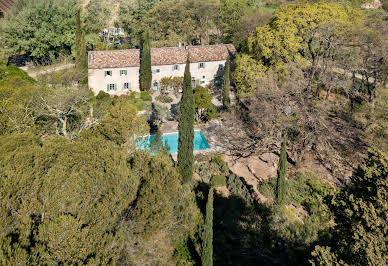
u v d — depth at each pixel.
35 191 17.14
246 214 27.27
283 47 43.41
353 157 35.22
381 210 14.91
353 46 45.41
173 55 56.94
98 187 18.12
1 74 43.62
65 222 14.26
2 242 13.21
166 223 18.56
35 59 62.12
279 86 39.00
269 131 35.62
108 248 15.38
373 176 16.06
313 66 44.00
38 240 14.30
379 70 42.69
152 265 18.00
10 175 17.17
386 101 40.62
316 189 32.06
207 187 32.69
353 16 45.78
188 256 22.83
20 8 70.19
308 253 20.88
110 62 52.81
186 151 28.95
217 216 27.30
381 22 47.97
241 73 45.16
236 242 24.73
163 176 20.56
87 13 75.81
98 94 51.97
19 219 15.35
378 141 35.12
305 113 32.69
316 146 36.09
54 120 35.00
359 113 40.31
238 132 39.59
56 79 48.88
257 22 66.25
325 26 42.03
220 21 73.81
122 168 19.41
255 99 36.97
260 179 34.69
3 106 28.84
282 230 23.73
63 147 20.95
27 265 12.72
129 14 75.56
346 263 14.86
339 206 17.22
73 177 18.02
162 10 67.75
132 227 18.00
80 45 51.91
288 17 44.34
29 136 23.39
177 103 53.81
